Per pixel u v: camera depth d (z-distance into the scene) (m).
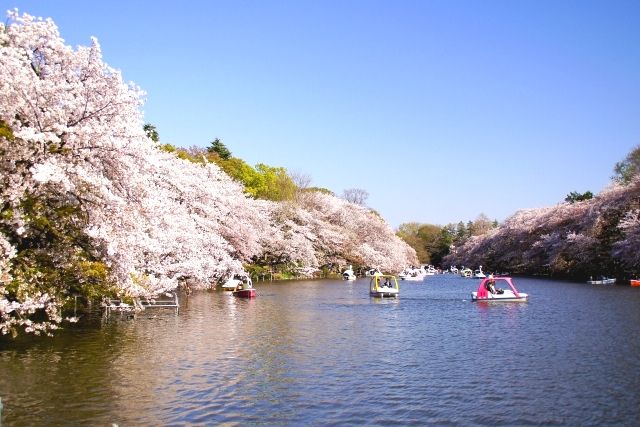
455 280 90.00
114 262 21.55
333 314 35.75
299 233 83.88
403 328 29.41
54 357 20.31
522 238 93.31
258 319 32.41
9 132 17.88
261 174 106.31
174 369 19.09
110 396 15.77
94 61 20.59
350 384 17.41
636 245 55.72
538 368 19.30
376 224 106.75
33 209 19.80
